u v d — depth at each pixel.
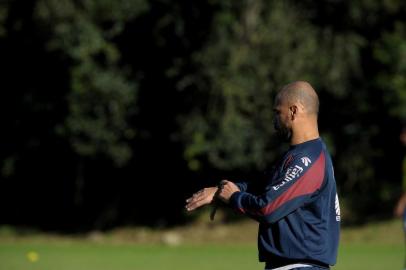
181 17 94.88
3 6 100.38
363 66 102.06
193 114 96.19
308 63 95.50
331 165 19.39
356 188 111.00
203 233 104.75
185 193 111.62
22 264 63.66
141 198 113.69
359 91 100.06
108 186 114.19
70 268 60.19
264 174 20.28
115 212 113.75
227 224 108.50
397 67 93.50
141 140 104.19
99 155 103.56
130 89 97.69
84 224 114.31
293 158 19.00
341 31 99.12
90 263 64.88
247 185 20.58
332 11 98.88
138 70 99.12
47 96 102.69
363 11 97.75
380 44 98.06
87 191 115.06
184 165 107.62
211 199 19.94
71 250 80.19
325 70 96.50
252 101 95.69
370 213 105.88
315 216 18.94
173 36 96.31
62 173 114.19
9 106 106.19
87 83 95.88
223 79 93.12
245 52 93.88
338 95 99.75
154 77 99.75
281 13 94.81
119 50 98.75
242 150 95.62
